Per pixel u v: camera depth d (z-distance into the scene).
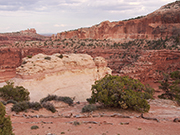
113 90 23.78
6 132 11.54
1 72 101.94
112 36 138.50
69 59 47.91
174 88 41.22
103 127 15.48
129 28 134.12
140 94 24.12
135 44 113.38
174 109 24.41
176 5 125.38
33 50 109.94
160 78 81.69
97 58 55.88
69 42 123.25
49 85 39.38
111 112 22.16
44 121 18.31
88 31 137.62
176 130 14.68
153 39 117.56
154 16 120.94
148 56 87.62
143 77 82.94
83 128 15.34
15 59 109.44
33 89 36.00
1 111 11.82
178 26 109.44
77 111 24.45
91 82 48.66
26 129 15.27
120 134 13.67
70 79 44.97
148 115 21.06
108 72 56.06
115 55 106.25
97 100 24.22
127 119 18.73
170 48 88.56
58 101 28.06
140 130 14.62
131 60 94.00
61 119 19.47
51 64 42.84
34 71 38.28
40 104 24.17
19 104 22.20
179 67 81.69
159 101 29.09
